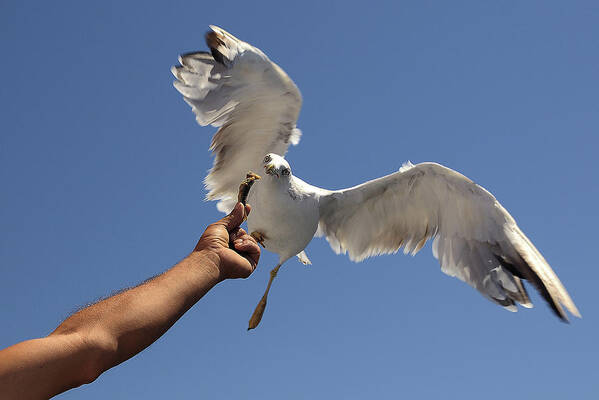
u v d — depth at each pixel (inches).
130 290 75.0
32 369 63.4
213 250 82.2
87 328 68.6
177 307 74.4
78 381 67.1
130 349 70.4
